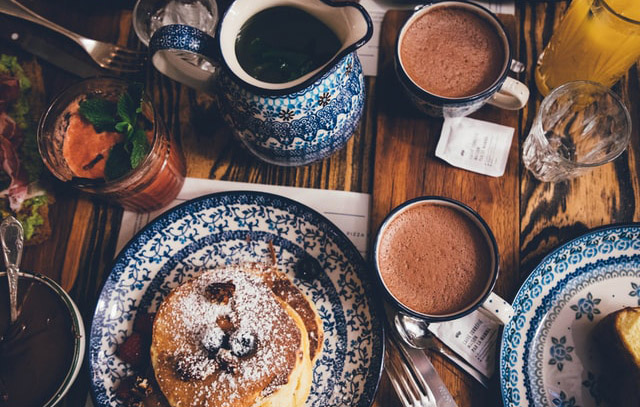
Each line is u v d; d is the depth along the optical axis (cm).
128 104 59
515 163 64
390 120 66
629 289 61
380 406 60
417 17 63
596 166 59
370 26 51
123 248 61
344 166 65
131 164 58
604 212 63
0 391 57
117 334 61
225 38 53
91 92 62
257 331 57
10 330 58
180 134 67
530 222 63
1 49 68
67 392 61
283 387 55
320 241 62
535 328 60
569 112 67
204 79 57
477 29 62
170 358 57
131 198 61
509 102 63
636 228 60
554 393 59
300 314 59
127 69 67
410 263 59
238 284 59
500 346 58
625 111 62
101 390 59
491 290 57
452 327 60
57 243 65
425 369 60
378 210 64
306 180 65
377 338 59
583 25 60
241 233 63
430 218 60
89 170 60
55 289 59
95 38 69
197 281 59
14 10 67
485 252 59
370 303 60
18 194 62
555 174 63
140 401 58
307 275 61
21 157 64
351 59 55
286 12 55
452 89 62
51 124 60
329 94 54
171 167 62
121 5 70
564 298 61
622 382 58
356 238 64
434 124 65
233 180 66
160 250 62
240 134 59
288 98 53
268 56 54
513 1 68
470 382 60
